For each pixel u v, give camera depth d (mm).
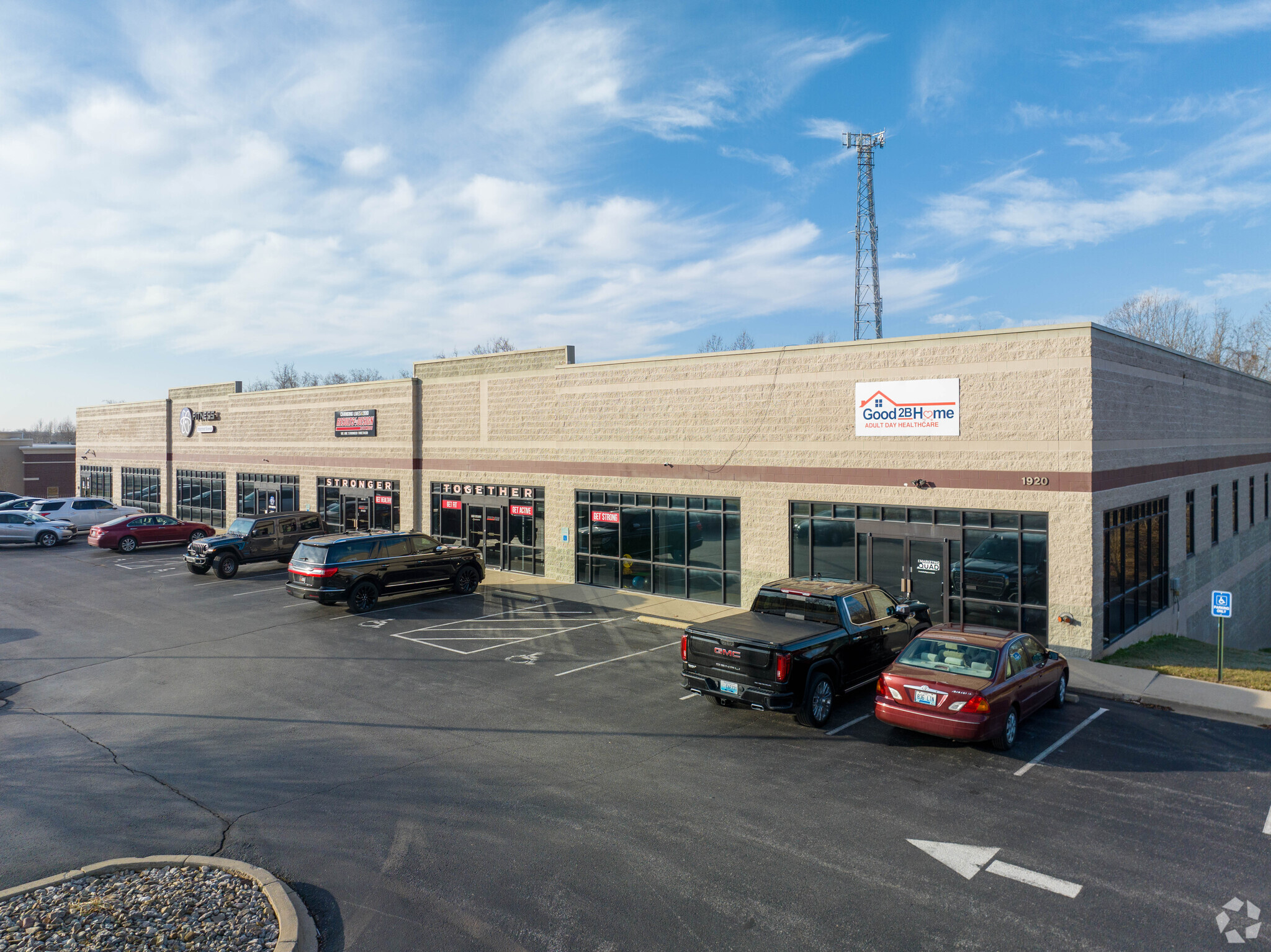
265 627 18922
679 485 22078
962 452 17047
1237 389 27250
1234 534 26812
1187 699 13211
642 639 17656
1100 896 7164
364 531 33156
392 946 6371
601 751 10859
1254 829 8586
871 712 12664
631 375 23219
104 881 7242
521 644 17266
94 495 56156
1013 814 8914
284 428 37875
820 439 19219
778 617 13258
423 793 9430
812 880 7402
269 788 9586
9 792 9500
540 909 6906
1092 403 15539
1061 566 15828
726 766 10344
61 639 17797
